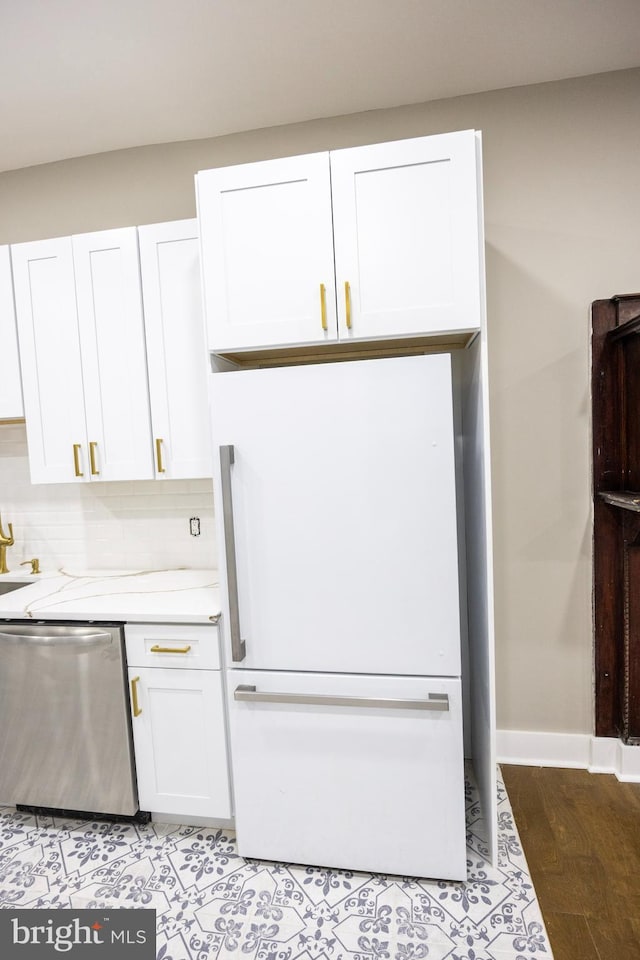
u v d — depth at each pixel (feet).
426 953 4.49
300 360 6.66
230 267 5.19
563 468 6.71
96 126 6.92
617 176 6.35
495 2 5.08
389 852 5.22
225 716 5.72
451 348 6.64
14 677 6.06
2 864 5.64
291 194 5.02
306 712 5.25
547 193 6.50
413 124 6.73
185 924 4.84
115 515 7.89
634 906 4.86
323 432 5.05
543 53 5.86
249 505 5.24
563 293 6.56
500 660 7.01
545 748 6.96
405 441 4.91
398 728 5.09
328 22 5.25
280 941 4.64
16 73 5.81
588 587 6.77
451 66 6.03
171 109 6.61
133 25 5.18
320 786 5.31
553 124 6.43
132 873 5.46
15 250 6.60
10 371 6.78
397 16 5.21
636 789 6.45
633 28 5.48
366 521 5.03
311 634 5.22
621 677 6.63
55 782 6.13
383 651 5.09
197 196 5.20
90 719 5.95
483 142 6.58
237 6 4.99
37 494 8.09
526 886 5.12
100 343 6.50
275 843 5.48
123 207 7.55
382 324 4.93
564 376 6.63
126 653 5.88
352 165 4.88
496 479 6.85
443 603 4.94
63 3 4.86
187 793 5.89
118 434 6.57
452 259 4.79
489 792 5.36
